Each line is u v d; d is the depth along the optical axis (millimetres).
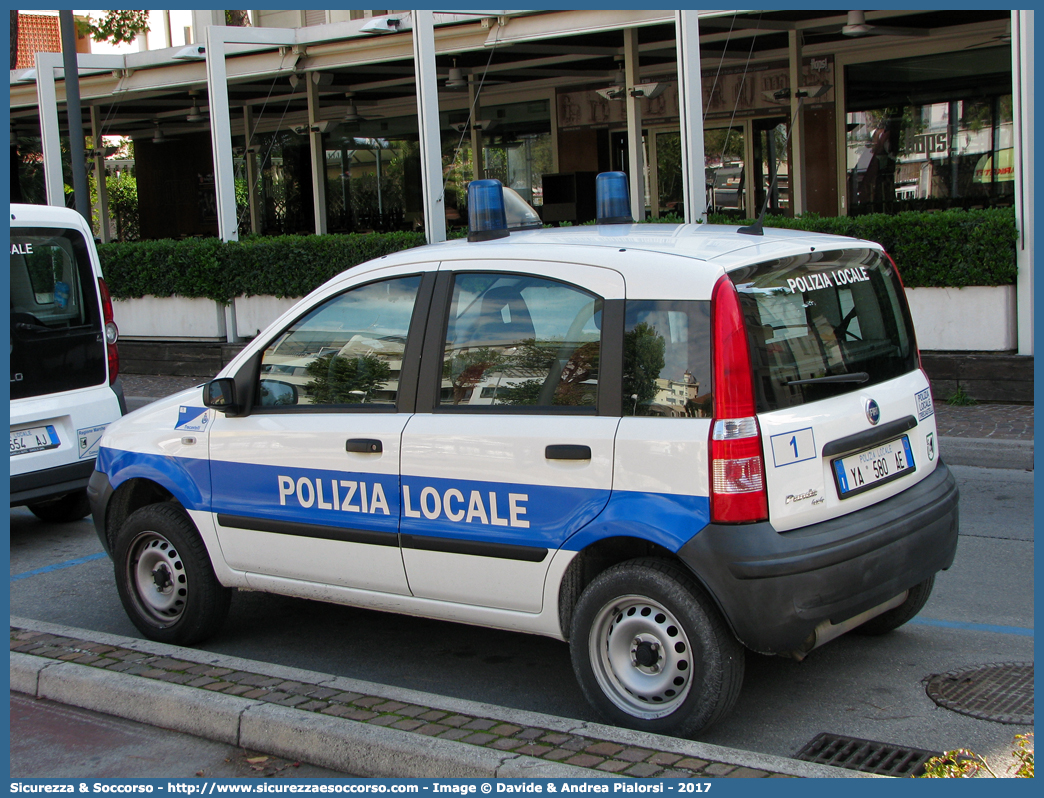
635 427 3938
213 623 5227
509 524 4207
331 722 3891
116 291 16078
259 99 23312
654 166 20922
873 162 18156
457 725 3828
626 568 3969
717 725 4172
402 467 4473
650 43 17453
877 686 4480
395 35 16328
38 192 27344
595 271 4145
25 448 7246
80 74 19391
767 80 19000
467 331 4438
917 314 10820
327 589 4809
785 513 3822
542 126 22172
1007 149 16641
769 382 3859
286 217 26422
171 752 4059
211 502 5090
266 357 5023
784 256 4145
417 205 23812
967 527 6910
